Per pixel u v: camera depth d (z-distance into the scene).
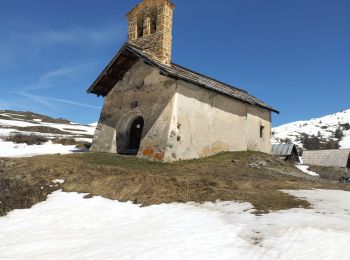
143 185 12.01
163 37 20.39
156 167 16.11
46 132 39.22
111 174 13.88
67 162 16.33
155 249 6.92
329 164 44.78
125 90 21.69
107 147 21.72
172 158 18.06
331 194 10.88
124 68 21.73
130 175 13.23
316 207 9.04
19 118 57.44
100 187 12.50
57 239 8.39
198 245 7.00
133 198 11.27
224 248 6.77
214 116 21.08
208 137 20.50
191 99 19.56
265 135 25.97
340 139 129.25
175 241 7.30
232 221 8.27
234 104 22.91
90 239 8.20
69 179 13.77
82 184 13.07
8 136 27.88
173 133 18.22
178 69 21.09
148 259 6.48
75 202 11.65
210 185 11.84
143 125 20.09
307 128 159.38
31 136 28.73
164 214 9.52
